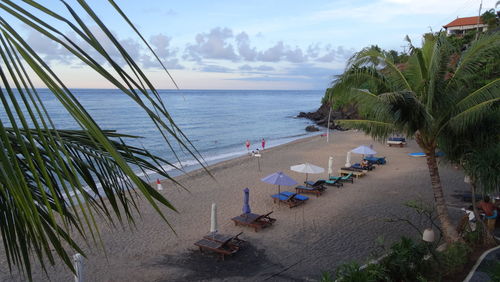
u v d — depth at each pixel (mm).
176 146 38375
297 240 11203
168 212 14109
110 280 8945
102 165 1703
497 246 9289
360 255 10062
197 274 9164
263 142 32312
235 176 21078
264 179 14891
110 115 72500
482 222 9656
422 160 24406
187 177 21000
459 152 9758
